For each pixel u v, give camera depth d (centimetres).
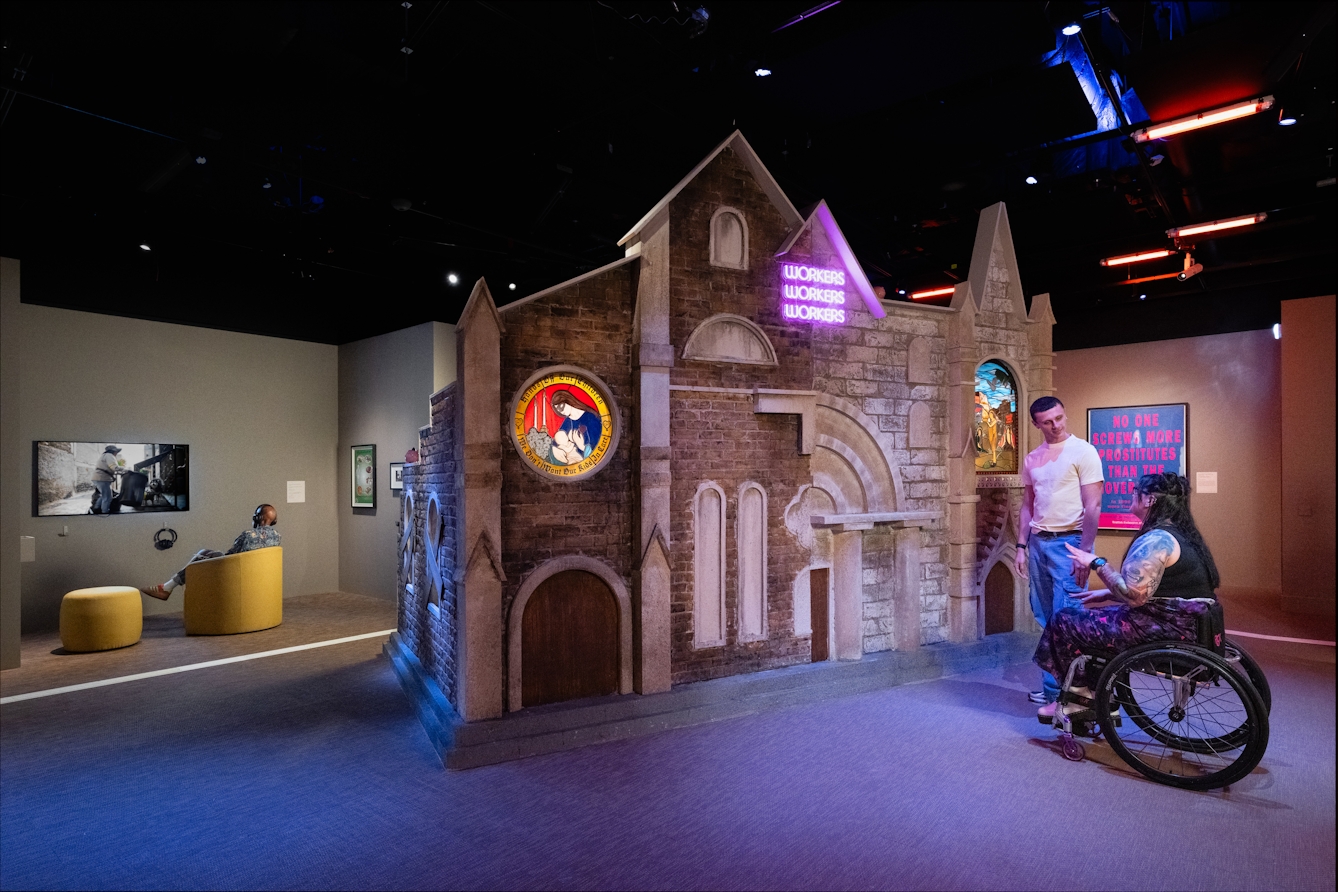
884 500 696
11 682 691
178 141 677
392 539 1129
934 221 959
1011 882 337
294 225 888
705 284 601
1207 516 1170
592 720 525
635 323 564
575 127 736
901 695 626
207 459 1090
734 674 605
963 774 459
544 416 540
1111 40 595
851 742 516
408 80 641
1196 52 540
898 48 615
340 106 674
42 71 573
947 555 730
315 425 1213
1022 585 784
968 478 727
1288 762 471
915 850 367
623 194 888
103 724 571
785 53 594
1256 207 848
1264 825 389
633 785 448
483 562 503
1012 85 653
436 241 940
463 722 500
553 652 540
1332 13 467
